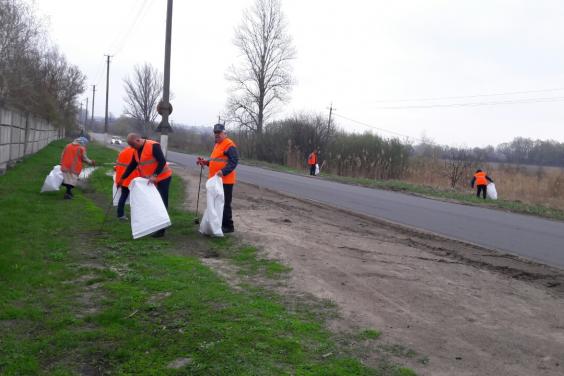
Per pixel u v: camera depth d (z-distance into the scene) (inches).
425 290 247.4
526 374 165.9
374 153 1464.1
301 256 299.3
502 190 1095.6
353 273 269.6
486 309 226.2
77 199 485.4
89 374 161.3
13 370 159.5
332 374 158.4
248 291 235.9
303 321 199.5
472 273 291.1
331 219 484.7
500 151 2576.3
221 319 197.0
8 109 709.3
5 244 296.8
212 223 342.6
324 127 1738.4
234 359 165.6
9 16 845.8
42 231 339.0
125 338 183.2
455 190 1077.8
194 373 158.9
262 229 379.9
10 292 223.8
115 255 293.1
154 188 342.6
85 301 220.1
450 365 169.5
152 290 232.1
